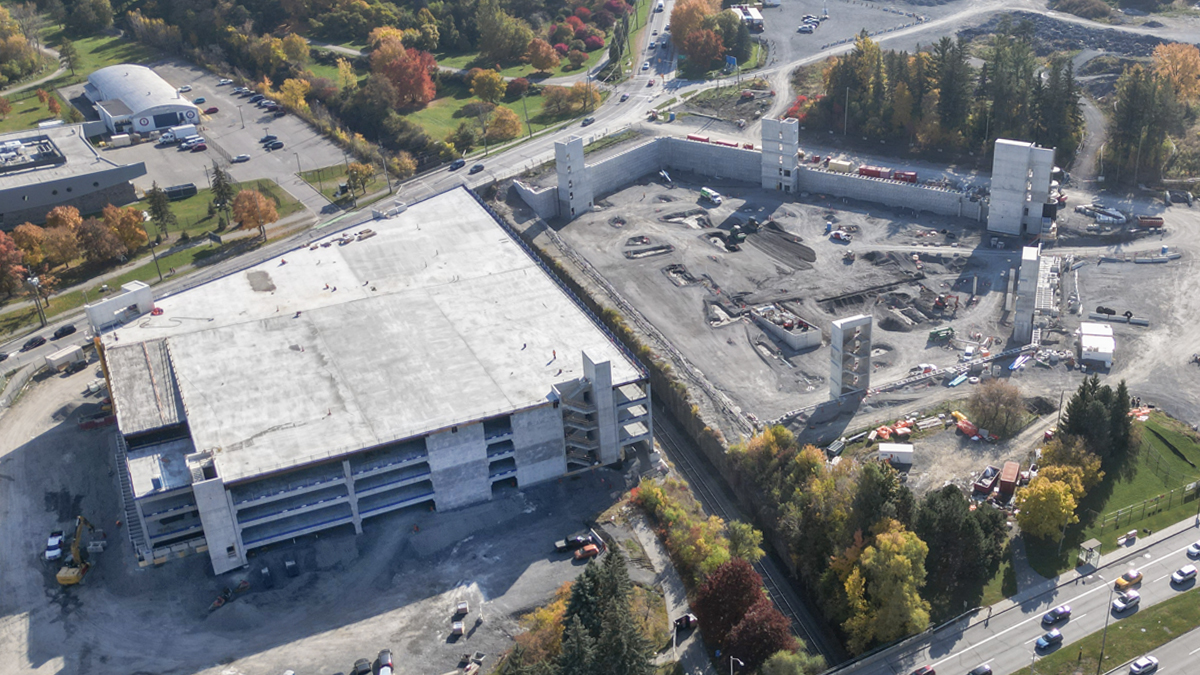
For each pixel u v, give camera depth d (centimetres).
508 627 18525
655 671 17150
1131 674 16338
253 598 19412
